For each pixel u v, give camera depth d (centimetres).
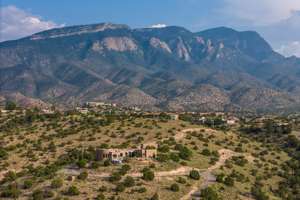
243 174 14938
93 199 10262
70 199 10312
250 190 13075
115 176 11594
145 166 12975
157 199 10312
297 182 15512
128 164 13075
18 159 15888
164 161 13712
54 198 10400
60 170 13125
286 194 14075
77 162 13462
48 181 11769
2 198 10825
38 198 10388
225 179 12875
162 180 11912
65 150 16900
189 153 15250
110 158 13825
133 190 10881
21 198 10738
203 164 14712
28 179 12362
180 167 13612
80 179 11819
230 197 11694
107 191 10800
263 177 15338
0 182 12912
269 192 13850
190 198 10831
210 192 11088
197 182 12331
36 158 15800
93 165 12975
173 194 10931
